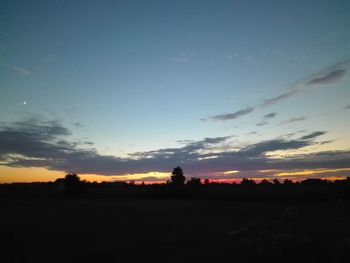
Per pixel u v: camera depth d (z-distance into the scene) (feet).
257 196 298.15
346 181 292.20
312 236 91.09
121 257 70.33
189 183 375.04
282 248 74.18
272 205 225.56
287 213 162.81
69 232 104.37
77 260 67.77
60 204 248.93
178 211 183.52
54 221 134.41
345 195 266.36
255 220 136.67
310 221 128.88
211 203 260.62
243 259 66.18
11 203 256.32
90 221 135.03
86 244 84.89
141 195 371.56
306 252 68.90
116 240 90.79
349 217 141.18
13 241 86.48
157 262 65.36
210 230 109.40
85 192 377.30
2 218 145.48
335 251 69.31
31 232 103.19
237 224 124.67
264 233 99.35
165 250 77.00
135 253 73.97
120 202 282.36
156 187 377.30
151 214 167.84
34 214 163.73
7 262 66.64
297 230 105.09
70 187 373.40
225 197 309.22
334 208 190.60
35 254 72.95
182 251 75.72
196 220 138.92
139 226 119.96
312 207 199.82
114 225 121.49
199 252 74.33
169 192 360.28
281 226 116.16
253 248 77.05
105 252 74.79
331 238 87.20
